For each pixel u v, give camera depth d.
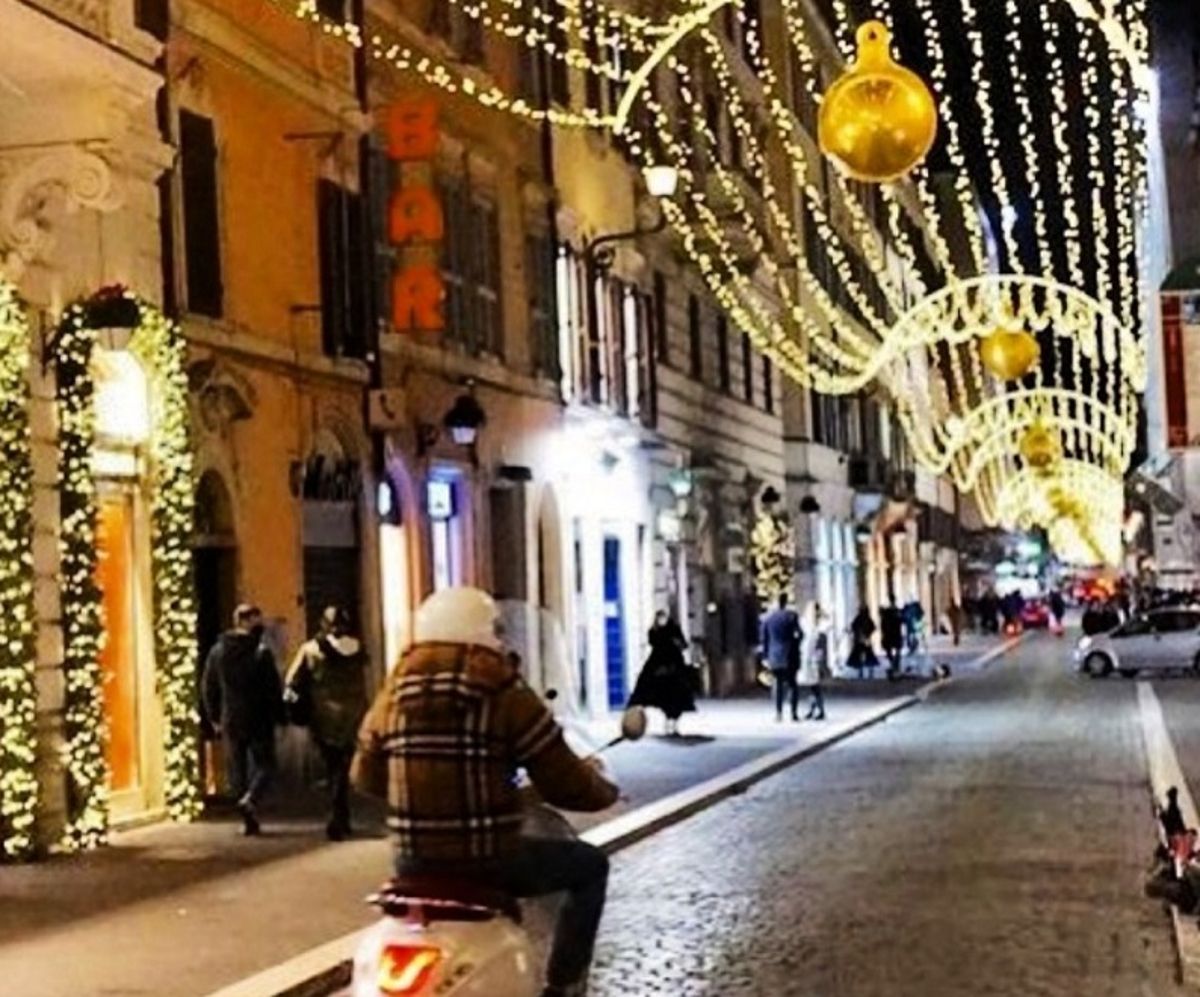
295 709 18.23
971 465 88.00
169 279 20.67
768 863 16.58
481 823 7.03
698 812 20.81
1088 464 94.00
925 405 83.50
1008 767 25.08
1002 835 17.98
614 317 37.12
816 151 58.28
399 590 26.70
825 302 50.22
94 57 17.67
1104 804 20.42
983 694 42.78
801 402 54.06
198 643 21.23
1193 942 11.81
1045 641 76.44
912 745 29.34
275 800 21.66
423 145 26.06
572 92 35.00
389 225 26.34
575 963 7.56
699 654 41.66
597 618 34.81
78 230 19.03
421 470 27.30
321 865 16.42
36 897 14.91
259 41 22.94
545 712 7.16
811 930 13.06
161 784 19.84
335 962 11.87
